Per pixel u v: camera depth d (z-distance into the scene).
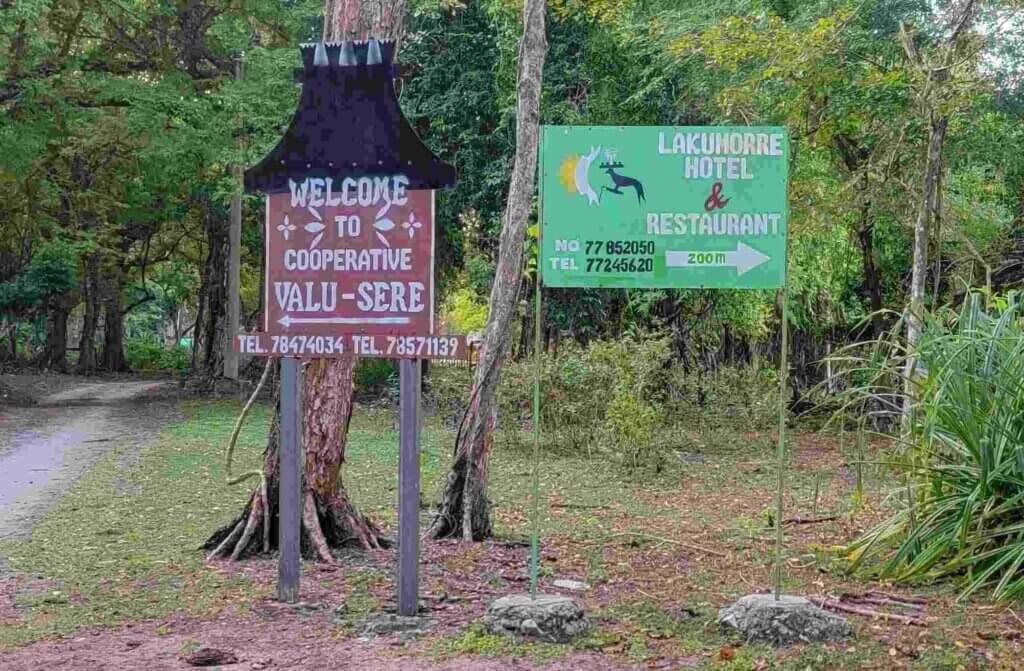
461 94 23.62
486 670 5.51
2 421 22.47
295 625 6.51
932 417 7.55
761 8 16.95
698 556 8.74
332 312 6.73
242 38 28.00
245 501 11.98
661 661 5.65
